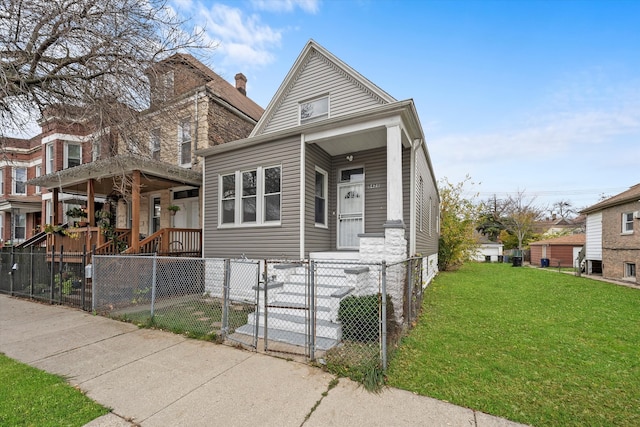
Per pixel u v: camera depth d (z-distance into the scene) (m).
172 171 8.82
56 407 2.87
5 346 4.57
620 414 2.69
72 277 7.90
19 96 5.42
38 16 5.07
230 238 8.18
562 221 42.16
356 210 8.23
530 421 2.58
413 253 7.41
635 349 4.30
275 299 5.77
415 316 5.96
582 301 7.82
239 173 8.14
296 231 7.06
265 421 2.64
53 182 10.13
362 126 6.52
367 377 3.25
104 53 5.40
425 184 10.32
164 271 7.74
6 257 9.12
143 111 6.14
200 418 2.70
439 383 3.24
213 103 10.89
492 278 12.85
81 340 4.80
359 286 5.37
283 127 9.42
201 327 5.25
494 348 4.30
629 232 12.21
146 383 3.36
